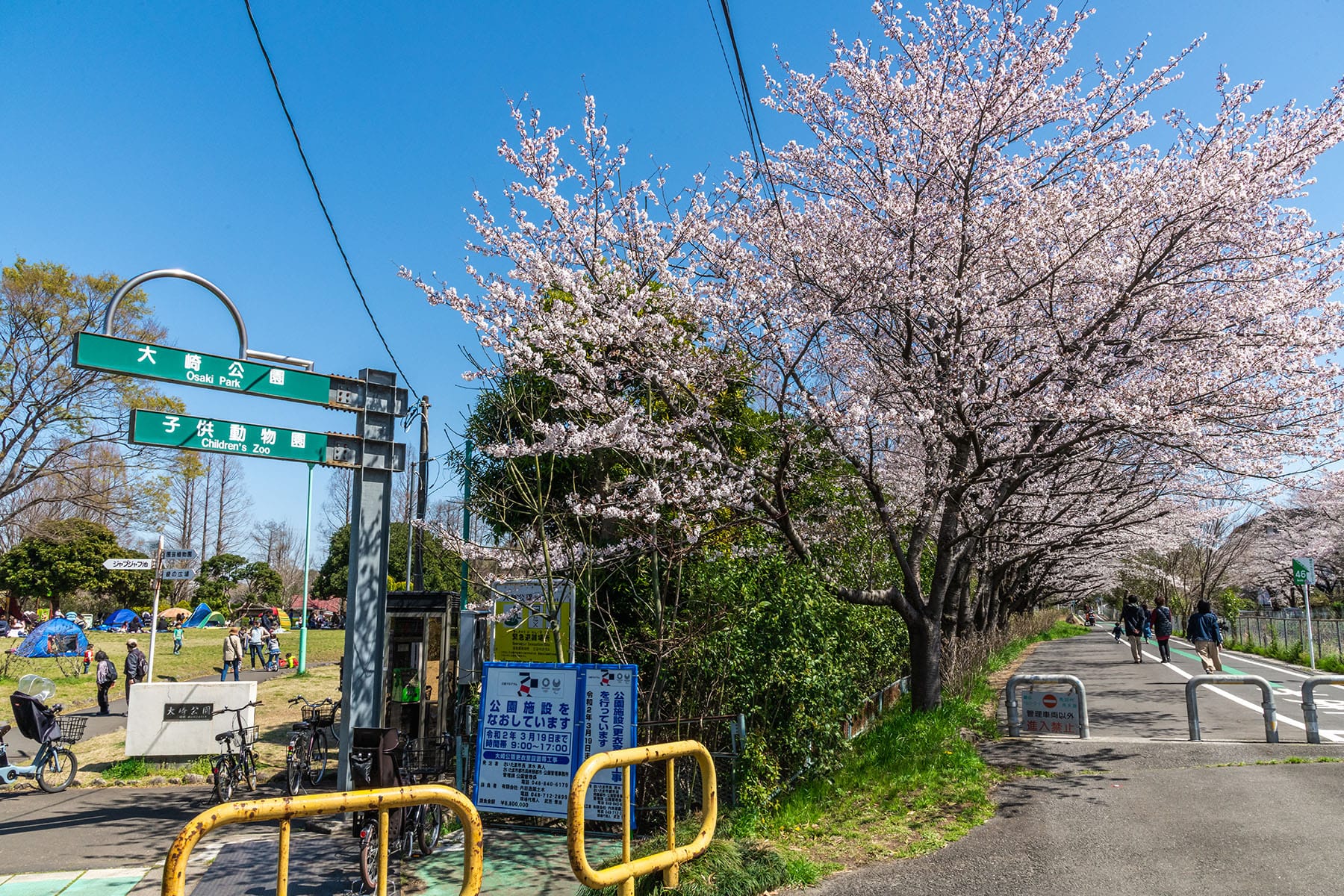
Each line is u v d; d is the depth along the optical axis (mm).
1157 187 9648
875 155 10727
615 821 7258
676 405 9062
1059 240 10031
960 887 5707
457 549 9633
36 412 27766
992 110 9750
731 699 8070
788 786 8430
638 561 8781
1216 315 9875
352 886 6539
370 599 9500
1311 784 7773
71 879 7059
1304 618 26391
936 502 10609
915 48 10062
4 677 25375
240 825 8688
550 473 9312
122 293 8328
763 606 8469
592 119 9359
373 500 9711
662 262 9359
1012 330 10250
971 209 10070
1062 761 9188
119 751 13594
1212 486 12477
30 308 26969
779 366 9367
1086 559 22688
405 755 8367
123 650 37844
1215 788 7766
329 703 11852
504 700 7195
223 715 12250
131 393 28375
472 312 8711
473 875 4094
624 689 6902
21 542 47031
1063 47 9578
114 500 28938
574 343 8547
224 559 66375
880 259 9500
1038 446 9984
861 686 11938
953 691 13453
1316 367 9312
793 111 10633
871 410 9438
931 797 7863
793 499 11023
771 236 9883
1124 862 5965
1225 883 5465
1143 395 9008
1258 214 9898
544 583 8656
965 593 16000
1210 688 16891
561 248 9375
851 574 11945
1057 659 26812
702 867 5711
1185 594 43219
